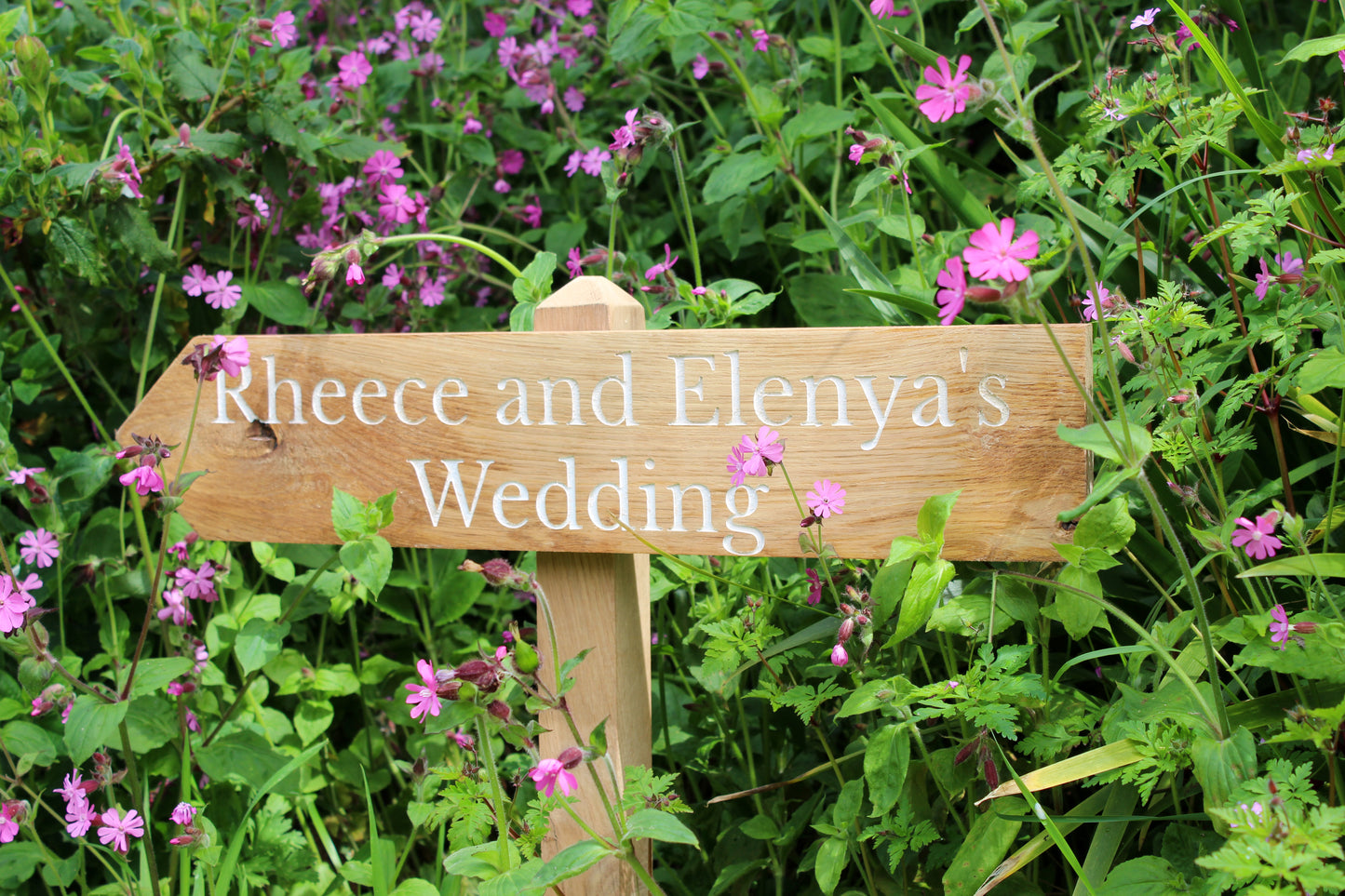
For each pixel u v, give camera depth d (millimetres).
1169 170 1587
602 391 1353
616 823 1193
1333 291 1323
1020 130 1023
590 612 1397
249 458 1491
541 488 1380
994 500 1251
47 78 1936
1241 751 1072
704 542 1338
